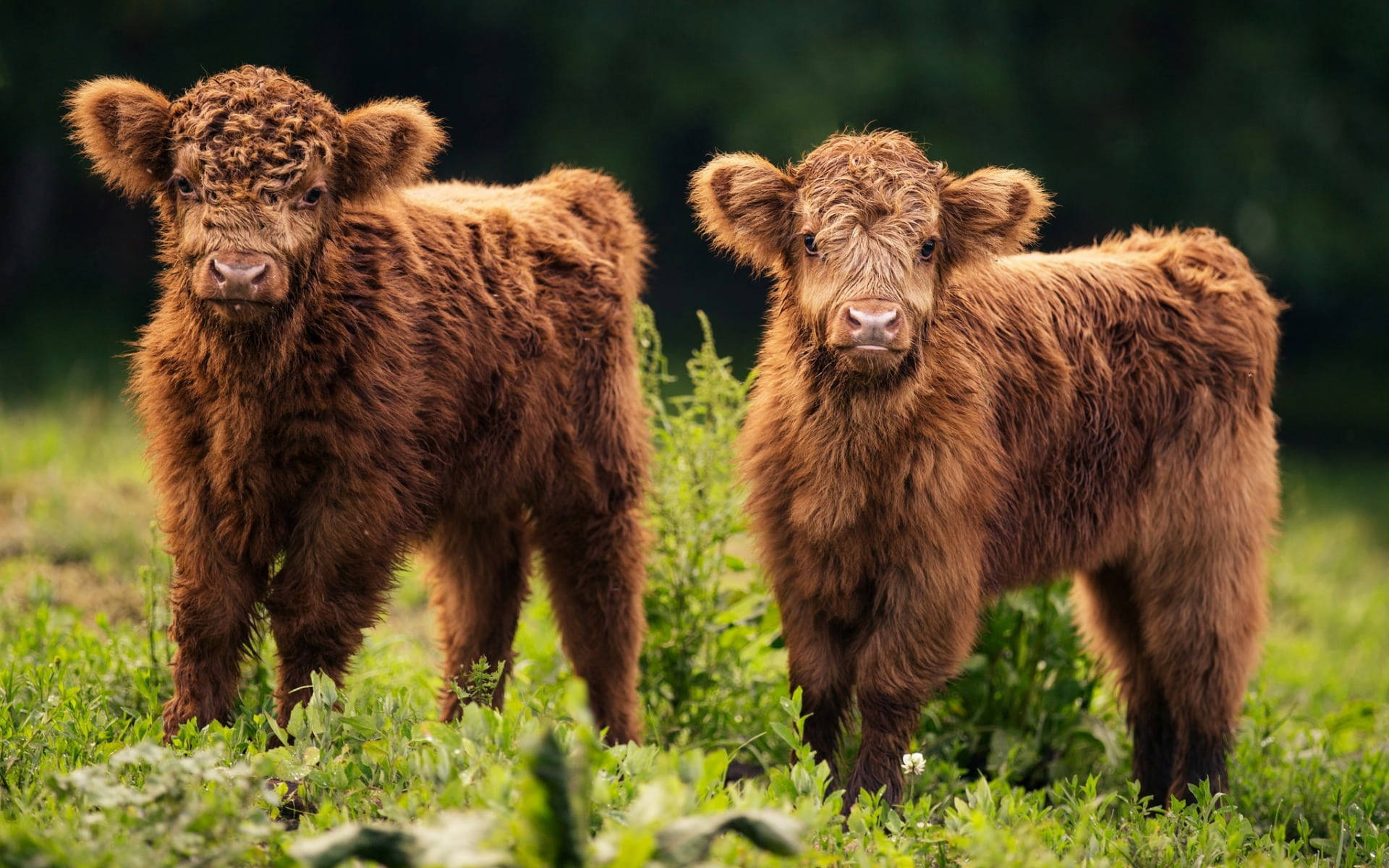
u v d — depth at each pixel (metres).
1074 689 11.44
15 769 7.80
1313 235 34.19
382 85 36.47
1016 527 10.22
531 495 10.88
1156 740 11.24
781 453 9.62
